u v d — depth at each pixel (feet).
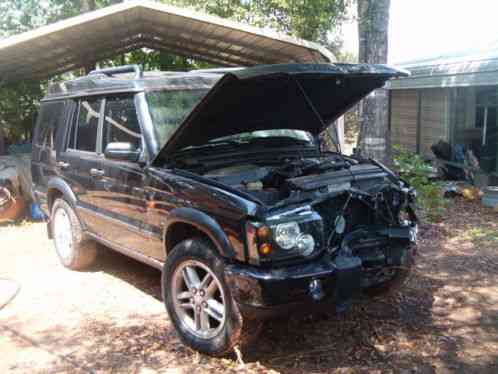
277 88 14.71
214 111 14.23
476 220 26.14
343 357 13.01
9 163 28.63
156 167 14.71
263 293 11.37
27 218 28.73
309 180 12.90
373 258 13.51
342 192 13.00
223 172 14.88
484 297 16.37
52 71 36.35
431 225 24.95
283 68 13.23
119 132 16.63
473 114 37.65
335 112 17.98
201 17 27.53
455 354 12.99
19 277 19.58
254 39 30.68
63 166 19.34
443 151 39.04
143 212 15.14
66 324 15.46
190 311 13.97
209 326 13.30
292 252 11.78
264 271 11.58
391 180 14.85
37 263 21.21
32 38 25.63
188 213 13.05
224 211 12.20
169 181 13.94
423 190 26.81
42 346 14.14
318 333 14.26
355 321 14.90
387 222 13.97
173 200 13.76
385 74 15.30
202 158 15.60
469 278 18.01
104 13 25.79
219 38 32.32
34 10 55.67
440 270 18.88
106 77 18.54
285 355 13.16
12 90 33.63
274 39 28.81
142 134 15.31
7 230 26.63
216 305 12.96
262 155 16.70
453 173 37.91
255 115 15.83
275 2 39.01
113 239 17.26
